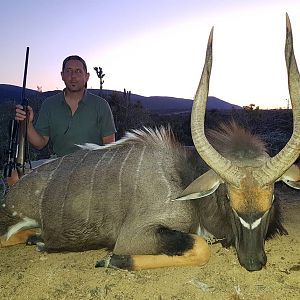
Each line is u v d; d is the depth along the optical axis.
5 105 6.10
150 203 1.58
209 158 1.36
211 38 1.28
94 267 1.54
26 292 1.40
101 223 1.66
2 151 3.56
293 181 1.42
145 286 1.39
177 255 1.49
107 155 1.75
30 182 1.77
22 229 1.80
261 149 1.50
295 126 1.29
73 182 1.71
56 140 2.22
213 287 1.37
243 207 1.35
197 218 1.61
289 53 1.26
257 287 1.37
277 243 1.71
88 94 2.22
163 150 1.69
